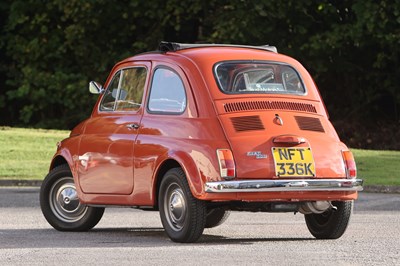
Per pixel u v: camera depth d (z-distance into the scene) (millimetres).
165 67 17406
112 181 17734
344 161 16891
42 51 53375
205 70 16875
